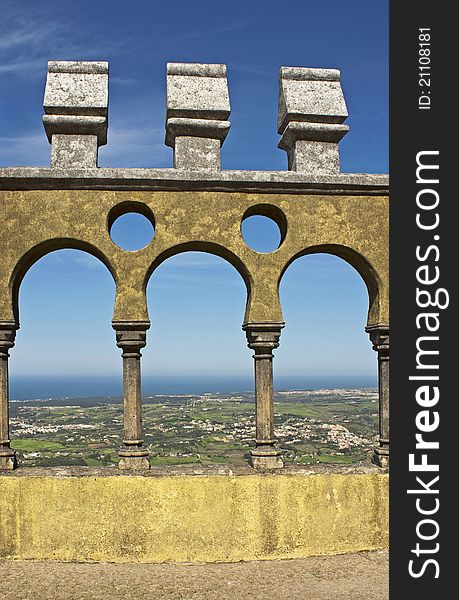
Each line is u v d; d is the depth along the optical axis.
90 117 7.19
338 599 5.88
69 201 7.09
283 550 6.84
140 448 7.05
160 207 7.16
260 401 7.17
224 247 7.19
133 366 7.07
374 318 7.41
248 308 7.27
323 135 7.50
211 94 7.43
